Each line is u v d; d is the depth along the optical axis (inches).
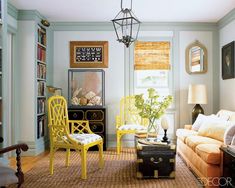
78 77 213.2
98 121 200.5
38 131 191.0
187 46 213.6
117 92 215.5
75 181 129.0
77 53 215.9
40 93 194.5
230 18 185.8
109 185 123.5
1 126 116.0
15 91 180.1
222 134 139.2
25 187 120.9
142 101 145.8
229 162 103.6
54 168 150.7
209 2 166.6
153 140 140.8
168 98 146.4
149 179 131.7
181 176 136.6
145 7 176.4
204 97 195.3
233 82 181.0
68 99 212.1
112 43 215.3
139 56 215.0
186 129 185.0
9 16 169.3
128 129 186.9
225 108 196.9
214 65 212.4
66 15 196.4
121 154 186.1
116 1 165.5
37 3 169.3
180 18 202.8
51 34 215.5
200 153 123.3
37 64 187.9
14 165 157.9
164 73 216.2
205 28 213.0
